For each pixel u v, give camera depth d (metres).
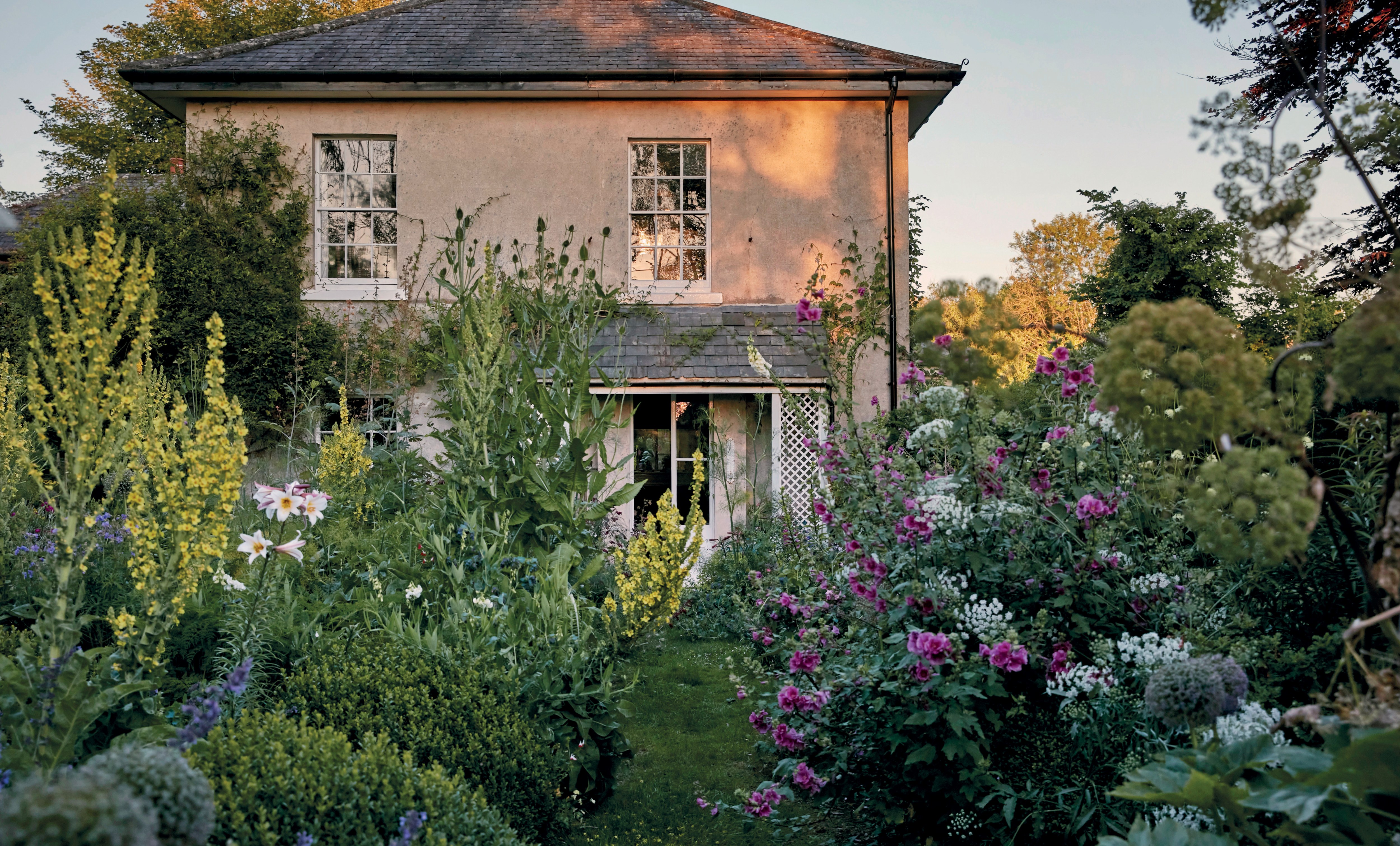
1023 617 3.71
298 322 11.18
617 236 11.84
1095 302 14.62
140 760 1.75
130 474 3.19
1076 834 3.45
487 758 3.73
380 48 12.12
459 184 11.75
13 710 2.74
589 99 11.78
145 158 23.61
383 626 4.70
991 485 3.77
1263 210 2.08
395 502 7.30
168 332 10.41
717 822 4.39
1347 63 10.72
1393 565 1.88
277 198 11.57
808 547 5.37
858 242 11.88
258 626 4.04
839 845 4.00
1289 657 3.18
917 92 11.73
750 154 11.94
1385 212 2.10
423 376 11.16
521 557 5.30
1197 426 2.09
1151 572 3.69
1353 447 3.56
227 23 25.50
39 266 2.70
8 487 4.92
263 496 4.48
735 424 11.51
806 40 12.62
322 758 2.82
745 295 11.90
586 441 6.00
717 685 6.79
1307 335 3.48
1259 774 2.02
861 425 5.15
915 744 3.57
